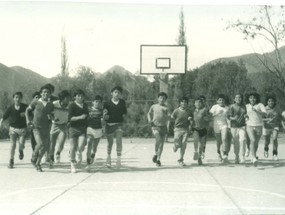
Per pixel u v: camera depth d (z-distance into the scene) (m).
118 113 11.04
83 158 13.72
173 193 7.78
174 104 25.25
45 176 9.80
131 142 22.02
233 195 7.63
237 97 11.91
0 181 9.09
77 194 7.68
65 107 11.82
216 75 31.72
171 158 13.79
